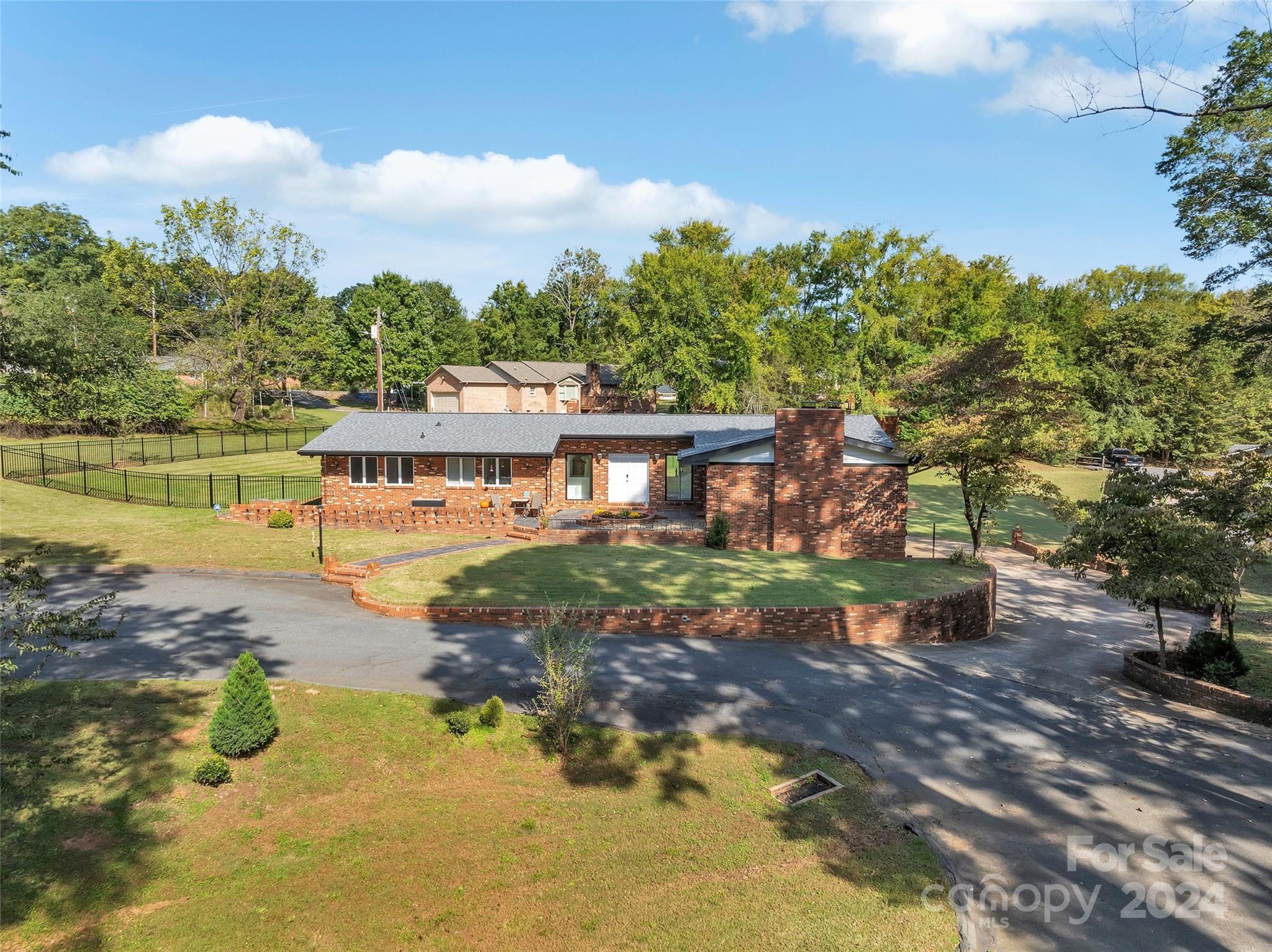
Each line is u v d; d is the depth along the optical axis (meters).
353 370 84.31
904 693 15.51
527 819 10.41
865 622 18.83
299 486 35.44
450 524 28.14
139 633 16.33
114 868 8.88
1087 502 17.83
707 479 26.16
